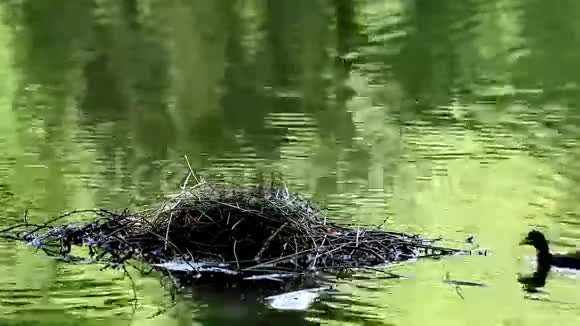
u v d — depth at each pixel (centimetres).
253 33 3494
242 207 1195
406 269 1134
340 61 2969
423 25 3528
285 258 1134
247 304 1038
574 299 1035
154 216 1244
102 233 1241
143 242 1205
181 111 2220
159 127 2019
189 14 3906
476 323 976
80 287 1091
